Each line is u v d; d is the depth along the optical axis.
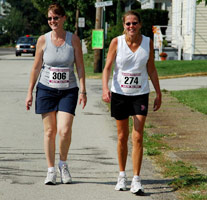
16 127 21.75
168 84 40.19
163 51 68.06
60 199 12.01
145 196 12.27
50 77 13.19
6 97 32.00
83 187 13.06
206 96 31.52
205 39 62.75
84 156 16.55
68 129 13.15
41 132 20.67
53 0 89.69
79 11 90.69
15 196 12.23
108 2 49.25
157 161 15.71
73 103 13.27
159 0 87.94
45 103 13.24
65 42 13.20
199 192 12.45
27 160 15.92
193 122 22.78
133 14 12.44
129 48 12.60
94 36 50.56
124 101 12.73
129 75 12.65
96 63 51.47
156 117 24.28
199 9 62.38
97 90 36.44
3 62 78.19
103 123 22.91
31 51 104.31
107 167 15.17
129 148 17.72
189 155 16.45
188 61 58.03
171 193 12.47
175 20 74.50
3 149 17.47
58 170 14.74
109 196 12.28
